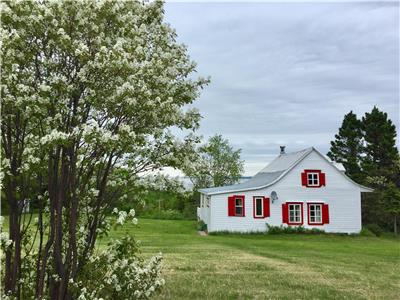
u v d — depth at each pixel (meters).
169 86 5.57
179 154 5.61
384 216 34.72
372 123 52.41
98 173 5.22
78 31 4.84
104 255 5.29
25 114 4.66
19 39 4.34
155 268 5.62
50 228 4.99
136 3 5.55
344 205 30.33
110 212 5.41
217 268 12.30
